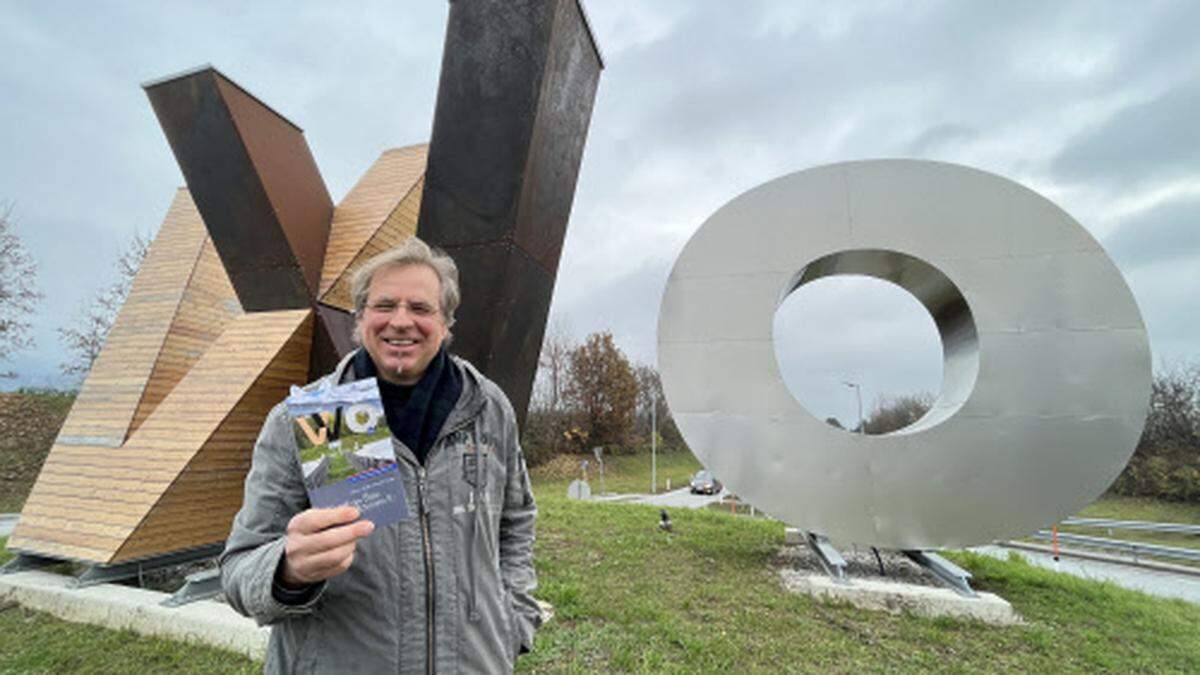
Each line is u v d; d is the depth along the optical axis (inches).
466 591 53.5
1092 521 517.0
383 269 57.2
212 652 149.4
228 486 213.9
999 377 198.7
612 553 242.5
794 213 223.6
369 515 45.9
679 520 341.1
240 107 211.2
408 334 55.4
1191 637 172.6
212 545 210.7
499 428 62.4
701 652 143.5
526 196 181.0
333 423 47.1
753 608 179.2
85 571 192.1
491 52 177.3
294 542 40.2
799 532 284.2
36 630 166.9
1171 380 869.8
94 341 764.6
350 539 40.9
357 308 60.3
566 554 239.3
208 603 170.7
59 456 223.9
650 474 1330.0
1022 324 199.0
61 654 147.8
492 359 184.1
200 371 221.8
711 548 258.8
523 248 186.5
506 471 63.3
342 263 242.5
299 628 49.6
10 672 139.8
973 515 198.4
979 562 257.9
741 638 154.1
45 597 183.6
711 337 227.8
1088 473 189.9
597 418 1428.4
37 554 197.3
